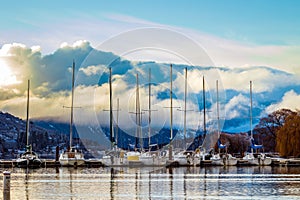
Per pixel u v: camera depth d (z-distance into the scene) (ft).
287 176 140.97
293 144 227.40
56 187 105.19
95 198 86.17
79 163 190.49
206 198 87.04
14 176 140.36
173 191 97.40
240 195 91.15
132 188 103.09
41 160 199.41
